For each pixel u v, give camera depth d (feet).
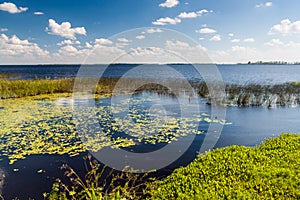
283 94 58.65
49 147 26.86
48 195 17.94
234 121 38.42
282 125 36.50
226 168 14.51
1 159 23.94
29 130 32.86
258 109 47.80
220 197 11.66
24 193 18.20
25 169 21.80
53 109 46.52
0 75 141.49
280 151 17.11
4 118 39.19
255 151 17.29
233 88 65.46
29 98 60.39
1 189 18.63
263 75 173.58
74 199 16.80
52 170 21.65
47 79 77.30
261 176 13.28
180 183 13.38
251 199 11.33
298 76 159.02
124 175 20.68
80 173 21.08
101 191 18.10
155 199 12.61
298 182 12.42
